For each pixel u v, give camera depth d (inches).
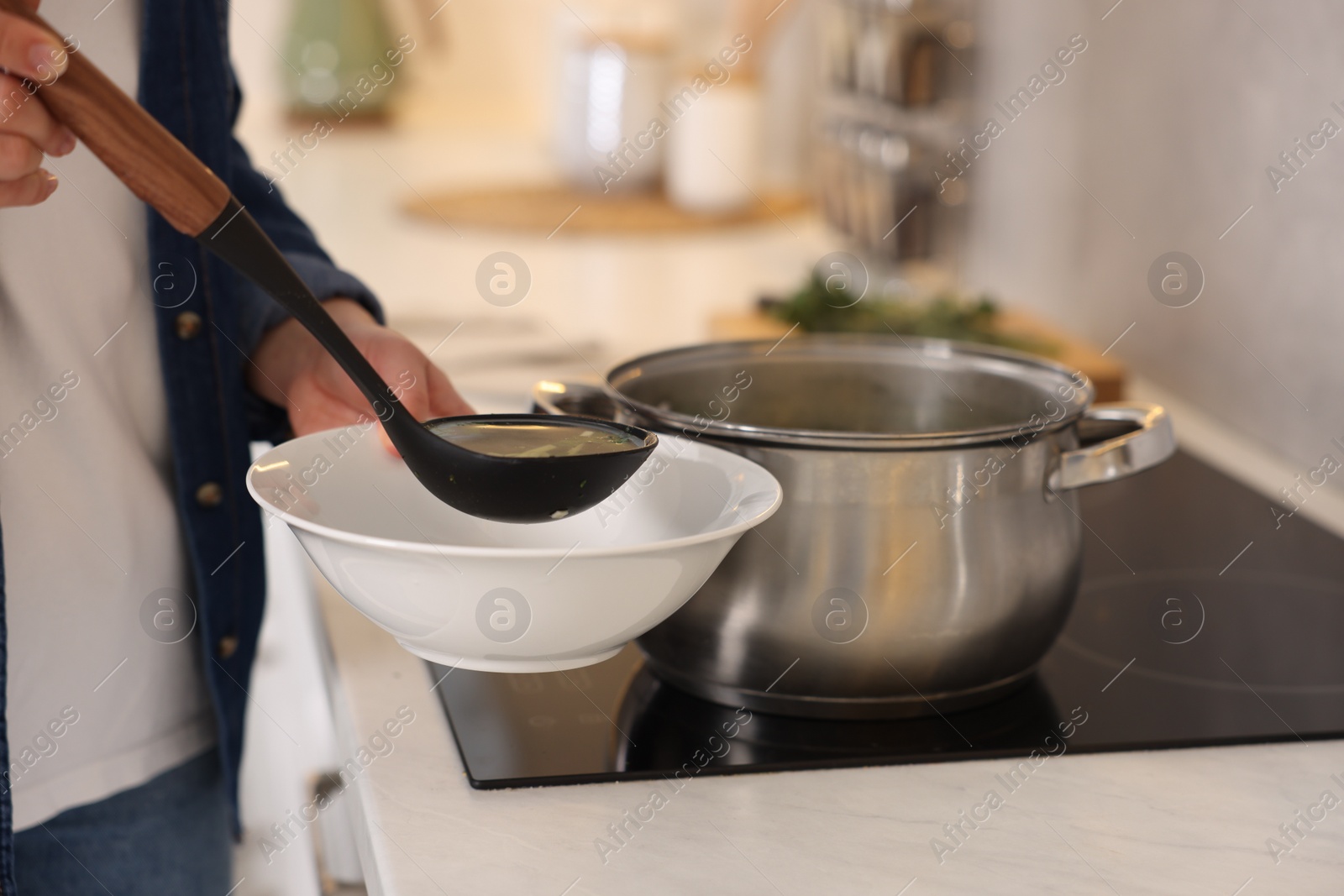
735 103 80.2
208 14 26.8
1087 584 28.1
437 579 16.3
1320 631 25.4
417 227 78.4
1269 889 16.8
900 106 64.7
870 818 18.3
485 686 22.5
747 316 52.9
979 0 63.9
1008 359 25.1
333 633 25.1
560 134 86.8
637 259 72.5
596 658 18.1
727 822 18.1
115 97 16.1
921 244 66.9
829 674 20.6
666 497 20.5
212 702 29.6
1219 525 32.1
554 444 19.1
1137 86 48.3
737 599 20.4
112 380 26.0
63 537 25.2
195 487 27.2
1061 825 18.3
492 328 55.7
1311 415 38.5
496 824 18.0
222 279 27.0
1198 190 44.3
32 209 23.9
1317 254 37.6
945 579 20.0
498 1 117.2
